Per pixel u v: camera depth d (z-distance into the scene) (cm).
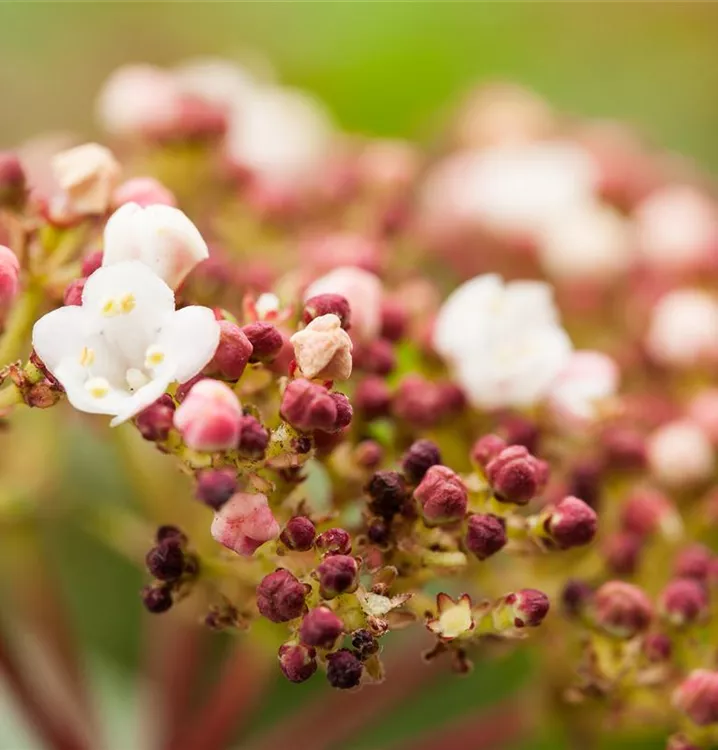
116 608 16
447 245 16
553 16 20
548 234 16
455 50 19
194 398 12
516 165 17
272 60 20
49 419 15
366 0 20
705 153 20
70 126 19
